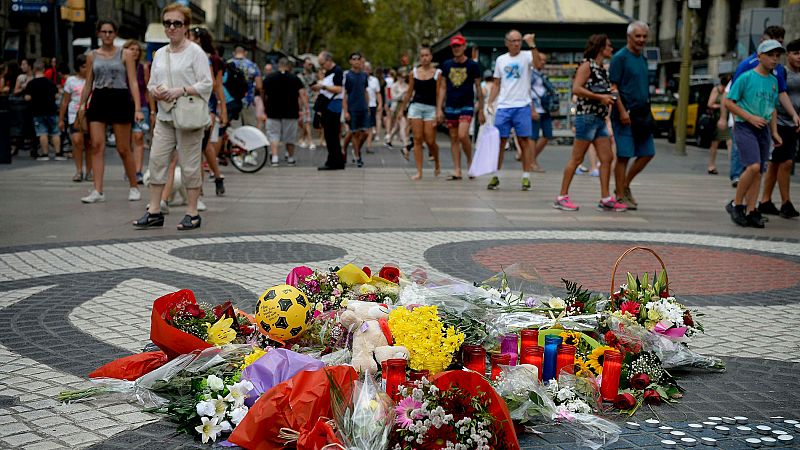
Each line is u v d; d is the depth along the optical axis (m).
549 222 10.24
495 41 26.17
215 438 3.61
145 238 8.67
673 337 4.53
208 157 12.39
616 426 3.81
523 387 3.79
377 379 3.92
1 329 5.35
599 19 26.34
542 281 5.22
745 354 5.07
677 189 14.29
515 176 16.08
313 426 3.49
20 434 3.70
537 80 16.86
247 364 4.04
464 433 3.30
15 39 40.62
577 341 4.43
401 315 3.97
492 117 14.27
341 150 17.31
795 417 4.06
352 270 4.75
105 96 10.97
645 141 11.20
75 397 4.10
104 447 3.57
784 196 10.92
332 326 4.33
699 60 46.84
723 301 6.37
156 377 4.07
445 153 22.00
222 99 12.26
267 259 7.64
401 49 71.75
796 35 35.31
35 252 7.88
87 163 14.02
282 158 19.83
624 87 10.91
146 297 6.21
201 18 55.84
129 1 50.62
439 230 9.49
